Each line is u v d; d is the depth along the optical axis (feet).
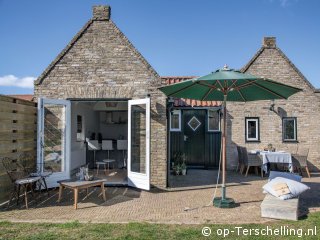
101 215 22.02
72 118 42.19
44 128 31.27
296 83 46.98
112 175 39.09
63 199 27.20
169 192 30.37
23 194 28.48
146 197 28.09
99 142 46.03
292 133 46.78
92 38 32.89
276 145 46.52
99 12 32.96
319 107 46.65
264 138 46.70
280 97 28.02
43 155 30.78
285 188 22.54
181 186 33.42
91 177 26.99
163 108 32.24
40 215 21.95
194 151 48.65
